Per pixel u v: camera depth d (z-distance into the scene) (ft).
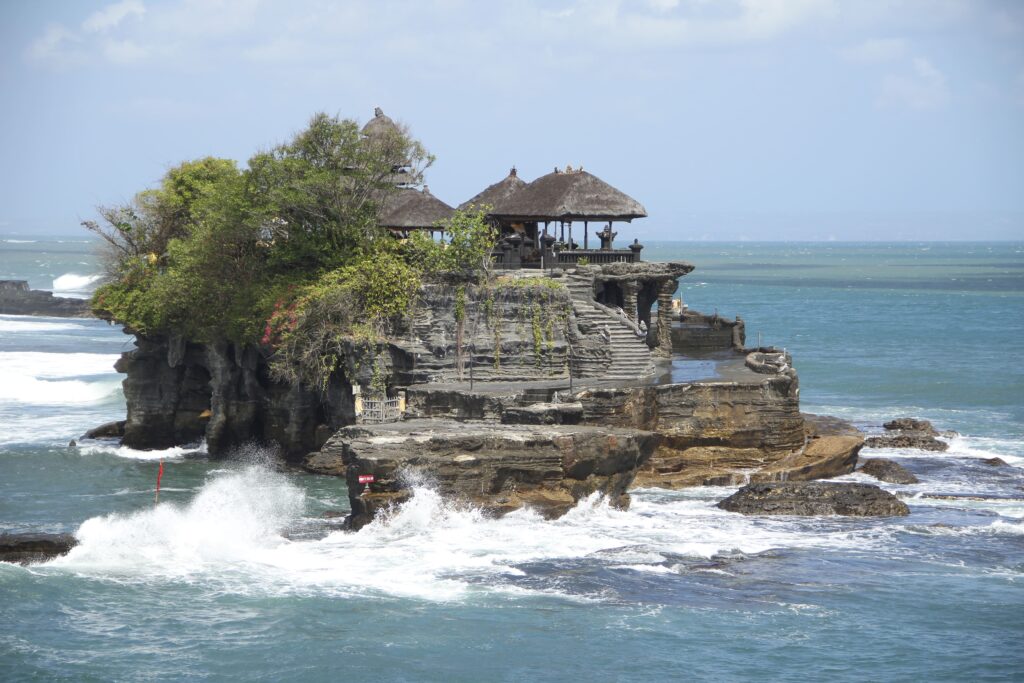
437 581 136.46
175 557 143.64
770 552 147.95
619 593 133.39
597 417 180.04
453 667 115.24
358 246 215.10
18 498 174.91
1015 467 200.13
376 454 153.48
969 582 138.10
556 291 202.59
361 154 219.82
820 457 188.55
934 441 216.33
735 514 164.55
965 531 157.48
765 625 125.18
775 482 174.70
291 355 196.44
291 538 151.84
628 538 152.76
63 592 132.16
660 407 184.85
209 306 212.02
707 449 185.88
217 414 212.02
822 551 148.66
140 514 160.04
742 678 113.29
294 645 119.55
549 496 160.04
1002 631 123.85
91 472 194.29
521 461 158.71
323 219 218.18
